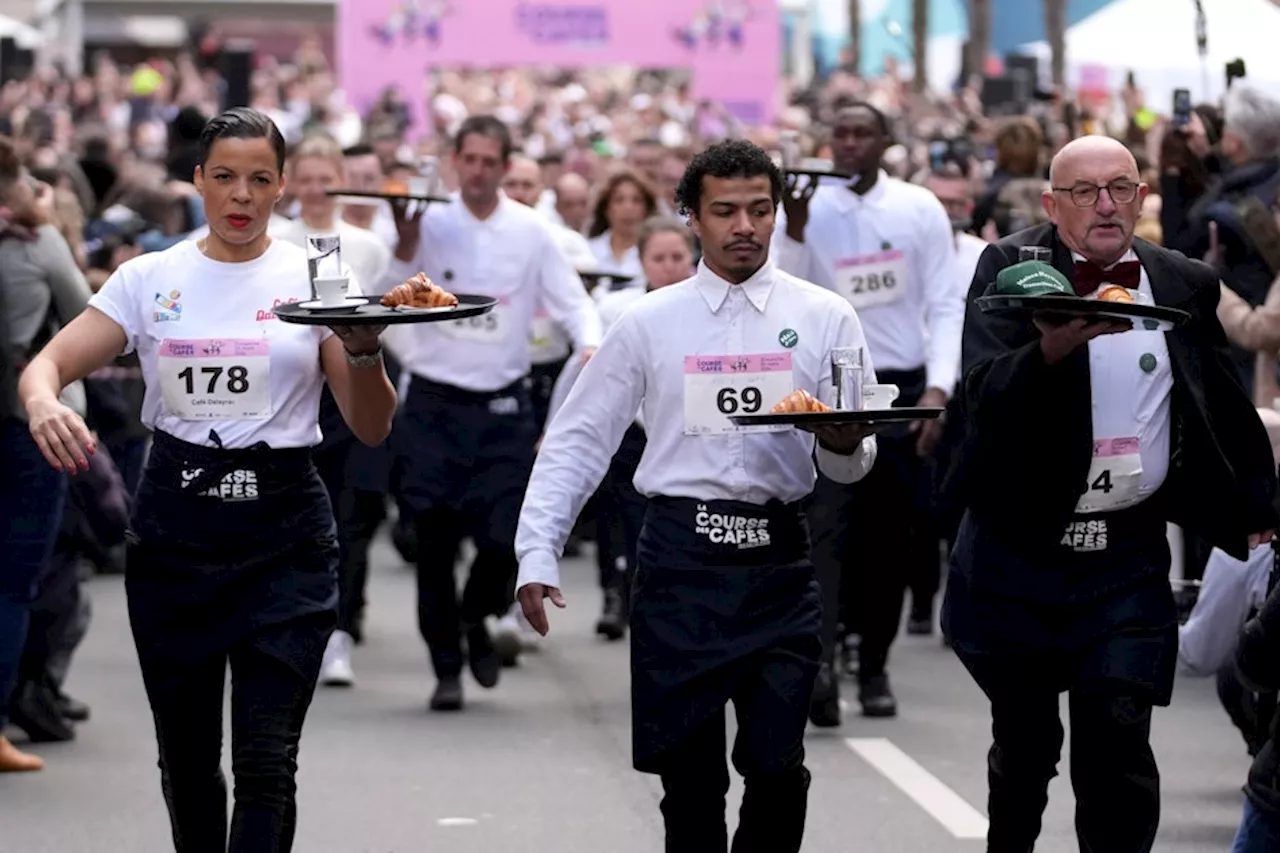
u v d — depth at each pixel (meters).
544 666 29.03
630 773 22.58
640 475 15.50
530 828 20.25
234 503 15.52
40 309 21.66
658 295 15.52
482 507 25.56
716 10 75.75
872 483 25.02
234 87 68.94
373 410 15.67
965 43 66.31
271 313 15.66
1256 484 15.50
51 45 101.38
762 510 15.17
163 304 15.66
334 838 19.86
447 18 74.75
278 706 15.31
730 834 19.84
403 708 26.11
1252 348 22.59
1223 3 39.75
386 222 34.22
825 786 21.84
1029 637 15.38
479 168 25.50
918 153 41.56
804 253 24.80
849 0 80.38
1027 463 15.04
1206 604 18.67
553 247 25.88
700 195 15.28
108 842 19.78
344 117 71.88
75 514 23.83
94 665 29.03
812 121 57.69
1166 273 15.41
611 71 87.69
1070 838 19.70
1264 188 25.09
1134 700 15.02
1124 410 15.20
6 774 22.55
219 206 15.54
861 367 15.10
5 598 21.72
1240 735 24.38
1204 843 19.56
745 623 14.98
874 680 25.50
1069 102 36.84
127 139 75.44
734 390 15.27
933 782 22.00
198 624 15.61
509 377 25.73
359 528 27.84
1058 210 15.54
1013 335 15.26
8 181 21.69
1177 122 27.23
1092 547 15.29
